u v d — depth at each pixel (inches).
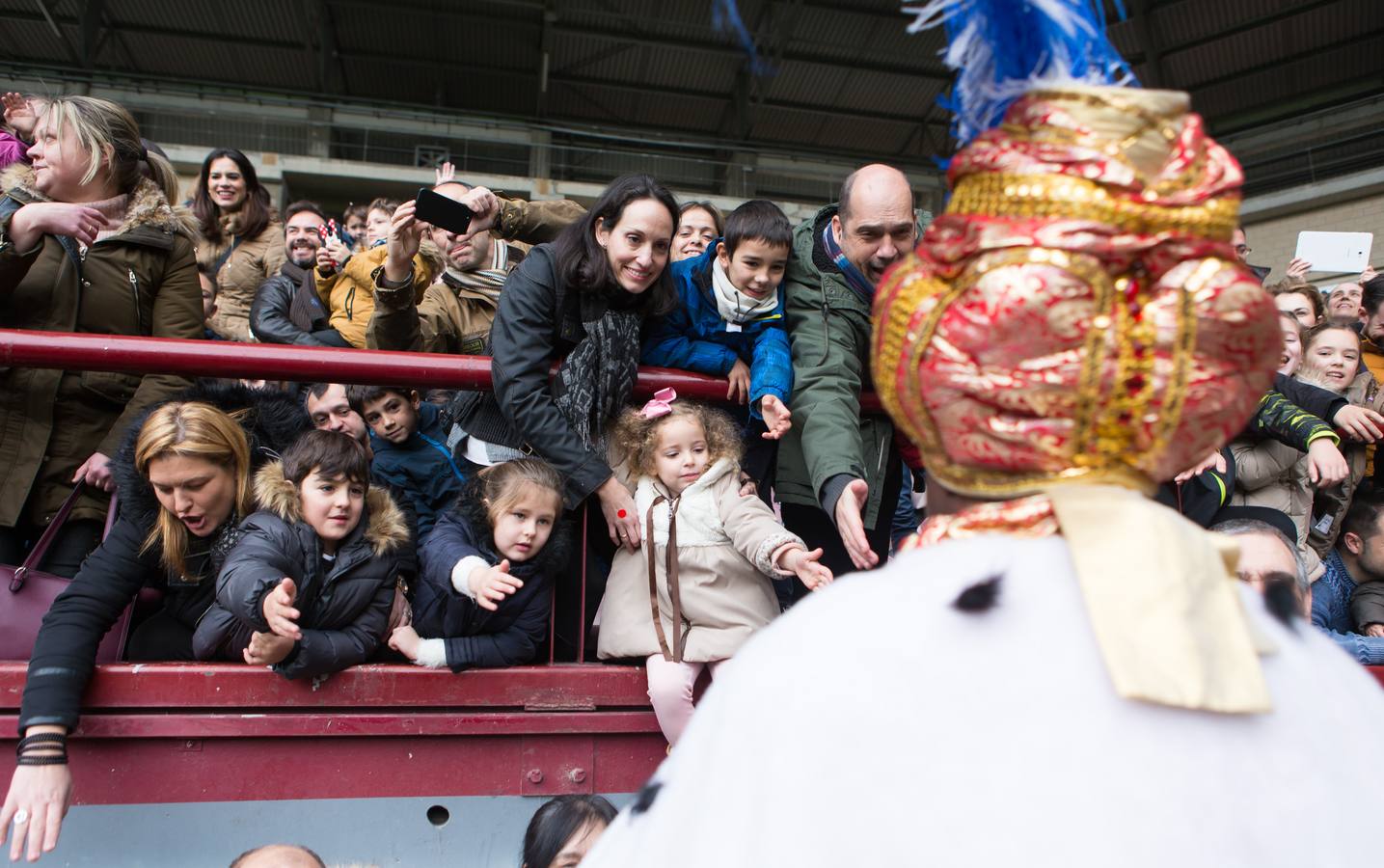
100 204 106.0
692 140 809.5
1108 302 27.7
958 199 30.9
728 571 92.2
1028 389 27.9
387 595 91.1
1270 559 90.9
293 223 176.9
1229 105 764.0
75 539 100.7
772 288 103.3
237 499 91.5
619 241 96.7
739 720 26.9
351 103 737.0
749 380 105.0
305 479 88.1
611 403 97.8
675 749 29.5
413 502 115.9
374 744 87.7
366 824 86.7
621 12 719.1
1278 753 25.0
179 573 90.7
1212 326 27.7
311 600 86.3
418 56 768.9
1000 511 29.1
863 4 697.6
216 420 89.9
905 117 810.2
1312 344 145.2
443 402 146.1
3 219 98.7
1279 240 652.1
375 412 118.5
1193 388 27.7
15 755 82.7
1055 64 31.5
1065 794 23.6
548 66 762.8
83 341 89.8
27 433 98.9
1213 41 711.1
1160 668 24.8
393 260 115.3
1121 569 26.3
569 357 98.2
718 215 144.9
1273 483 126.0
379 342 119.0
